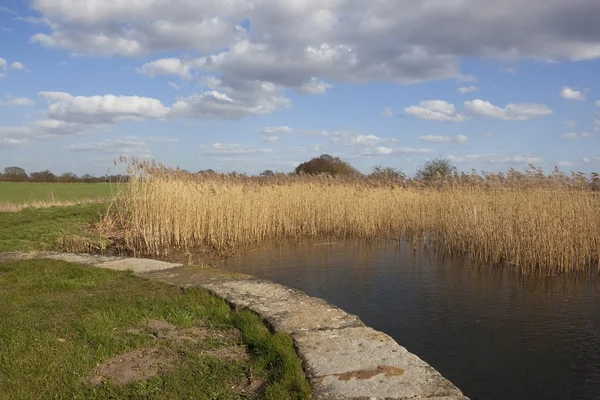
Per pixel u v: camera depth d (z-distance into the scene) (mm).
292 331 4430
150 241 11953
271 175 18375
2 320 4680
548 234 9453
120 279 6590
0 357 3742
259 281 6512
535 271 9516
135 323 4699
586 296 7699
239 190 14258
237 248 12609
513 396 4477
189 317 4887
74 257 8539
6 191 29844
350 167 31016
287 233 15219
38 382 3346
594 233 9875
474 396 4477
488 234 10828
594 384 4707
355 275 9195
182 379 3475
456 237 12281
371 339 4211
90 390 3279
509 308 7016
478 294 7809
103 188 34031
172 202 12789
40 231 13055
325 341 4164
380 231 15328
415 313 6777
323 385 3303
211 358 3869
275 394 3174
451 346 5605
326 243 13547
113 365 3725
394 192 16531
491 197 12172
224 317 4945
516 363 5168
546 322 6418
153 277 6766
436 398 3123
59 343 4082
